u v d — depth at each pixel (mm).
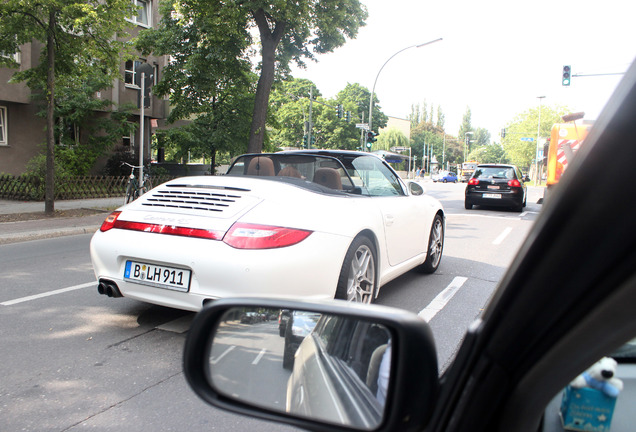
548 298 823
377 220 4160
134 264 3572
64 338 3777
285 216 3357
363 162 4793
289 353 1450
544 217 764
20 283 5539
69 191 16609
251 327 1370
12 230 9352
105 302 4766
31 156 20031
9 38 11430
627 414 1224
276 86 20438
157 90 21094
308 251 3275
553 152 13258
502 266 6809
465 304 4801
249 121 23047
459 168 97312
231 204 3496
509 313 882
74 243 8602
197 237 3342
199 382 1218
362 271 3961
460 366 980
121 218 3752
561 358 883
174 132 22594
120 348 3580
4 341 3703
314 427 1146
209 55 18984
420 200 5543
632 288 720
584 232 726
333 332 1317
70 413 2645
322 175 4465
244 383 1315
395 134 97000
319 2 17016
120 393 2889
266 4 15523
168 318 4266
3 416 2602
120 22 11758
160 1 19938
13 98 18594
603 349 836
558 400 1282
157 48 20078
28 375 3115
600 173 679
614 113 646
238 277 3141
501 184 16562
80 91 20031
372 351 1107
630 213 679
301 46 19297
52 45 11570
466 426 982
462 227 11562
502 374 952
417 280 5812
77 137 21938
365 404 1091
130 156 22875
